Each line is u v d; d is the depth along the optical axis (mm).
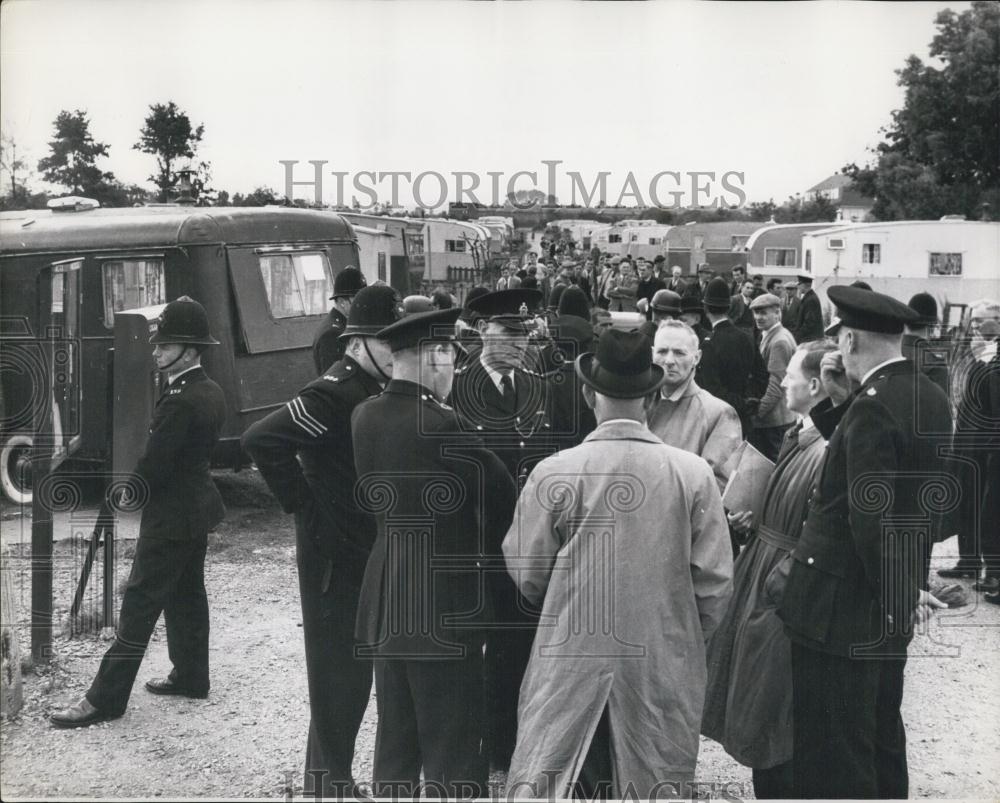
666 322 4109
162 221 6691
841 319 3438
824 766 3285
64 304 5719
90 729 4074
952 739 4020
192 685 4379
